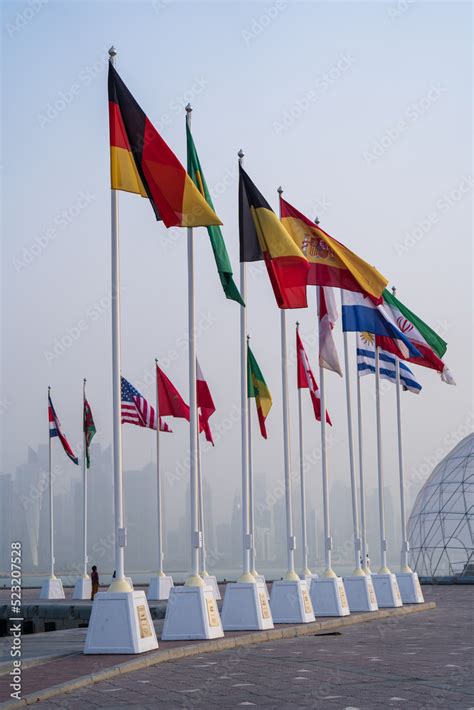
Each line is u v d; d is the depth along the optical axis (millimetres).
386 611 30797
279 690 13625
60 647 20484
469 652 18875
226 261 22047
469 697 12609
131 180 19484
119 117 19656
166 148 19734
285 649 19781
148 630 18297
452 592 50906
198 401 35250
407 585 36344
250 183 23828
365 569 35906
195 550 20938
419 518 67500
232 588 23109
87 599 42750
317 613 28297
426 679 14633
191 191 19531
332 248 26219
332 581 28484
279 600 25516
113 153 19453
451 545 64188
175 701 12648
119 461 18688
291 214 26438
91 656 17547
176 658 18062
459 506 65312
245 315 24391
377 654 18609
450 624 27188
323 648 19969
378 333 28094
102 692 13586
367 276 26297
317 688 13781
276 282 23281
